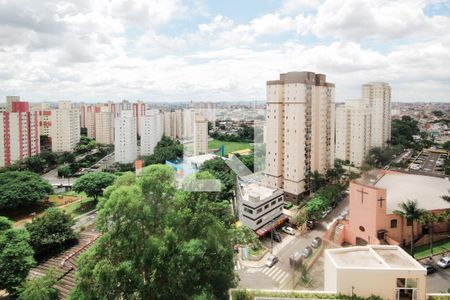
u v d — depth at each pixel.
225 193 59.72
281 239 50.19
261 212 50.81
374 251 19.97
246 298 17.86
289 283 26.39
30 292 28.98
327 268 19.89
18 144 99.00
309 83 64.25
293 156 64.12
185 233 22.94
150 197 23.86
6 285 31.53
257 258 43.75
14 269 32.31
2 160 94.44
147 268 22.28
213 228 23.48
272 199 53.28
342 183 70.75
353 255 19.81
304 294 17.86
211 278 21.84
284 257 44.53
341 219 49.59
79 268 22.80
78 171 105.31
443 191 46.56
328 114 72.06
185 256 20.84
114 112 165.25
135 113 148.00
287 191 66.19
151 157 102.44
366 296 17.72
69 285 37.06
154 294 21.23
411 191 45.94
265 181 70.00
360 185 39.03
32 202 67.25
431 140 114.88
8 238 34.34
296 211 59.97
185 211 23.27
